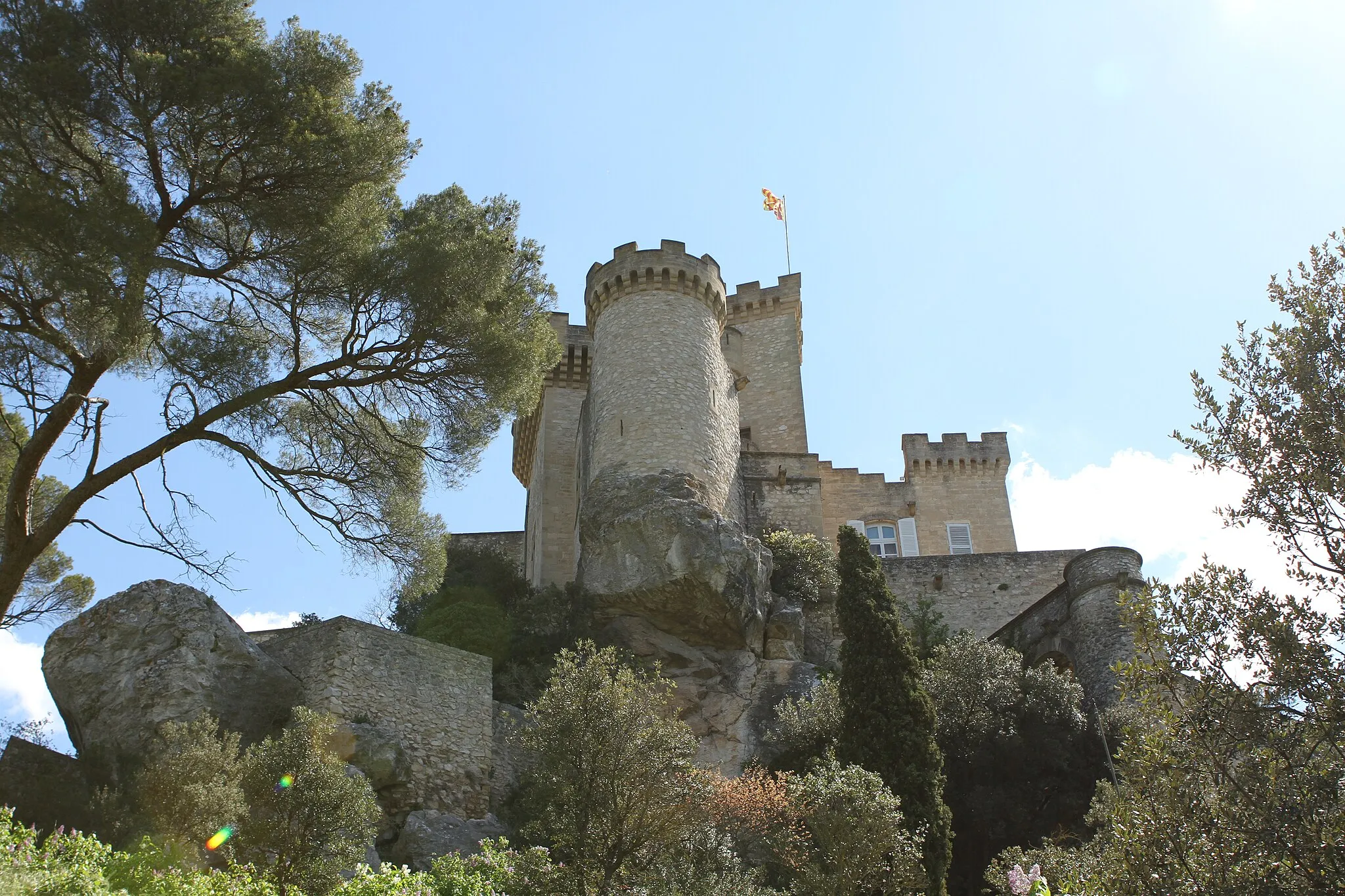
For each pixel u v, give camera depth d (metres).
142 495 15.68
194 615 22.30
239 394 16.47
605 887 14.49
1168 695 11.56
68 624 22.75
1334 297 12.22
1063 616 31.92
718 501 33.97
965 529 46.72
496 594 34.75
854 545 26.89
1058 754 25.72
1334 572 11.05
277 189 17.41
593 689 15.96
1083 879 13.02
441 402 18.55
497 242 18.86
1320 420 11.52
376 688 22.98
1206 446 12.12
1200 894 10.34
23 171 15.32
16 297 15.36
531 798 21.61
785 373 47.66
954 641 30.08
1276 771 10.44
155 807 15.66
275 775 15.97
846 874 17.69
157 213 16.86
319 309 18.39
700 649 30.83
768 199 53.81
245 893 14.23
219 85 16.31
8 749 17.39
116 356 15.38
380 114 18.97
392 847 20.69
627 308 37.09
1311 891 9.89
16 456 17.69
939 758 22.72
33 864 12.80
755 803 21.23
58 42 16.08
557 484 42.47
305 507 17.33
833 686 27.14
